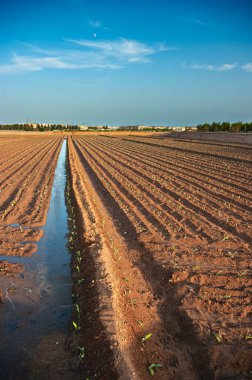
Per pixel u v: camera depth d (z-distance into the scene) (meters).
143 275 6.28
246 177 15.51
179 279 5.92
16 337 4.62
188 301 5.19
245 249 7.23
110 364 3.84
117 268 6.39
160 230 8.41
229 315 4.86
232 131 52.59
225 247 7.36
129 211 10.13
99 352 4.09
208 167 18.84
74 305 5.39
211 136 48.28
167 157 24.42
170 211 10.07
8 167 19.72
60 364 4.13
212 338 4.35
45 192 12.80
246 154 25.06
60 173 18.33
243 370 3.95
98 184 14.84
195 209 10.34
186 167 18.81
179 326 4.74
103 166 19.56
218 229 8.41
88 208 10.12
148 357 4.12
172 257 6.83
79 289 5.72
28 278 6.30
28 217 9.84
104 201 11.85
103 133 85.62
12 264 6.80
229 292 5.45
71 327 4.82
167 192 12.71
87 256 6.70
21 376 3.94
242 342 4.28
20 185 14.30
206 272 6.13
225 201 11.12
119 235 8.38
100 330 4.39
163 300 5.42
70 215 10.25
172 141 45.12
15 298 5.61
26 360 4.19
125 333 4.44
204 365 3.98
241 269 6.28
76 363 4.13
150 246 7.36
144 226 8.72
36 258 7.21
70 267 6.80
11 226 9.09
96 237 7.69
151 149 32.12
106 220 9.53
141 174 16.75
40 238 8.38
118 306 4.99
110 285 5.42
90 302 5.14
